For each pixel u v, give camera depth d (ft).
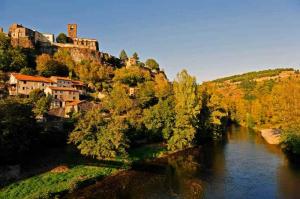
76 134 225.56
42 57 506.48
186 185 187.83
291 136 255.91
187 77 312.50
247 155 265.95
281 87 337.72
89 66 551.18
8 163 195.00
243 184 186.91
